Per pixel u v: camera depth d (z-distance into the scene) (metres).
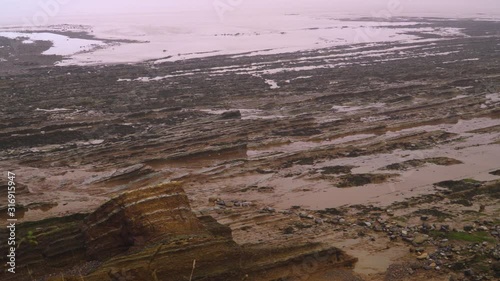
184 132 26.41
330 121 28.30
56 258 12.89
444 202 18.02
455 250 14.37
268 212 17.47
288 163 22.48
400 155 23.33
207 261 11.84
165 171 21.33
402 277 13.15
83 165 22.09
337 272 13.09
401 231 15.60
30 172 21.20
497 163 22.09
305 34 74.25
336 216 17.05
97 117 29.08
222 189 19.86
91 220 13.38
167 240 12.07
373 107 31.45
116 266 11.51
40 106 31.77
